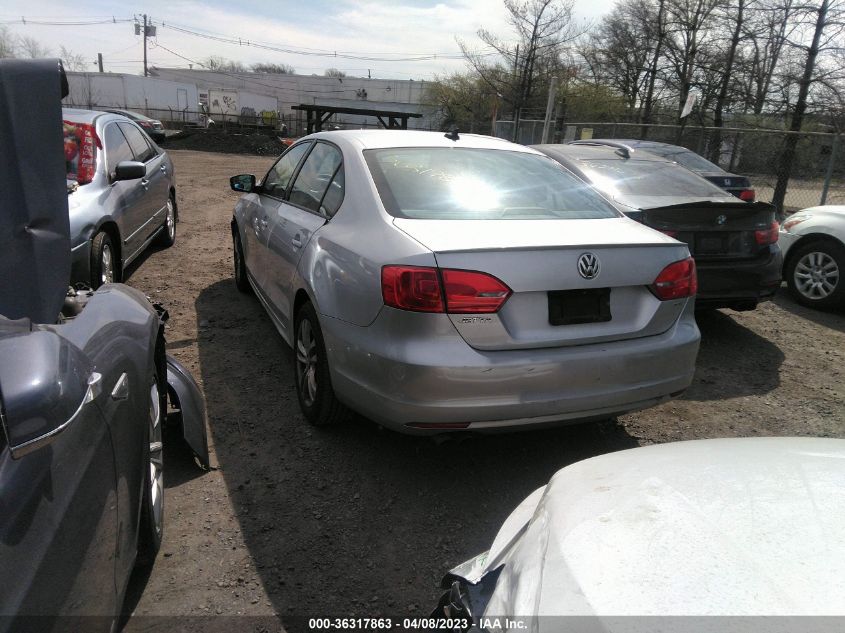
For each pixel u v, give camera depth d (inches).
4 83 75.3
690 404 168.1
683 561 47.5
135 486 82.1
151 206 269.1
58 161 77.9
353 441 138.8
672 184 232.1
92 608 61.0
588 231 121.0
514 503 118.9
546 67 1127.0
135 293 112.2
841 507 53.1
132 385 86.4
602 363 113.1
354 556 103.2
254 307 226.2
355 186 134.5
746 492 55.9
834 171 500.7
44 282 77.5
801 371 194.4
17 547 49.1
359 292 115.3
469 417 106.9
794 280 271.0
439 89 1702.8
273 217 174.9
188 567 99.3
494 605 57.8
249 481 123.1
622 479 62.7
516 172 146.5
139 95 1995.6
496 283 106.0
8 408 47.8
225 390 161.2
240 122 2043.6
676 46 903.1
